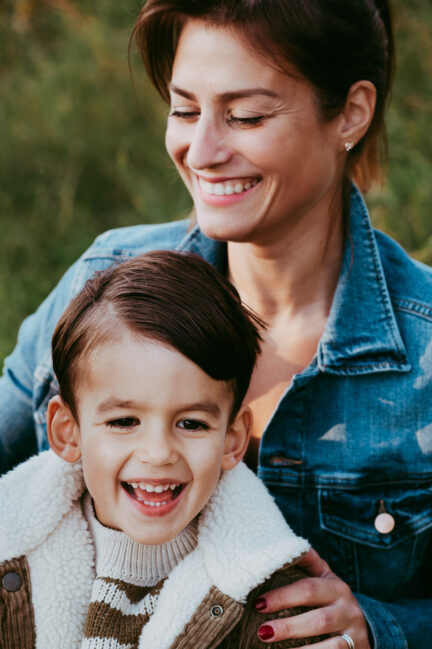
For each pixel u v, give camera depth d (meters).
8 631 1.41
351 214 1.67
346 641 1.44
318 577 1.49
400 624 1.56
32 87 3.73
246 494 1.45
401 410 1.59
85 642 1.40
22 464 1.50
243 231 1.50
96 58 3.69
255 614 1.42
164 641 1.37
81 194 3.64
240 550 1.39
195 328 1.30
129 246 1.83
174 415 1.29
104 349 1.29
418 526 1.64
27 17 3.97
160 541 1.34
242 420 1.44
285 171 1.46
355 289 1.63
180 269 1.37
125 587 1.41
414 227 3.05
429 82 3.37
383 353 1.59
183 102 1.47
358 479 1.61
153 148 3.53
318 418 1.62
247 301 1.70
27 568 1.41
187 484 1.33
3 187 3.66
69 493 1.43
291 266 1.61
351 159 1.67
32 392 1.87
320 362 1.59
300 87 1.43
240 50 1.39
